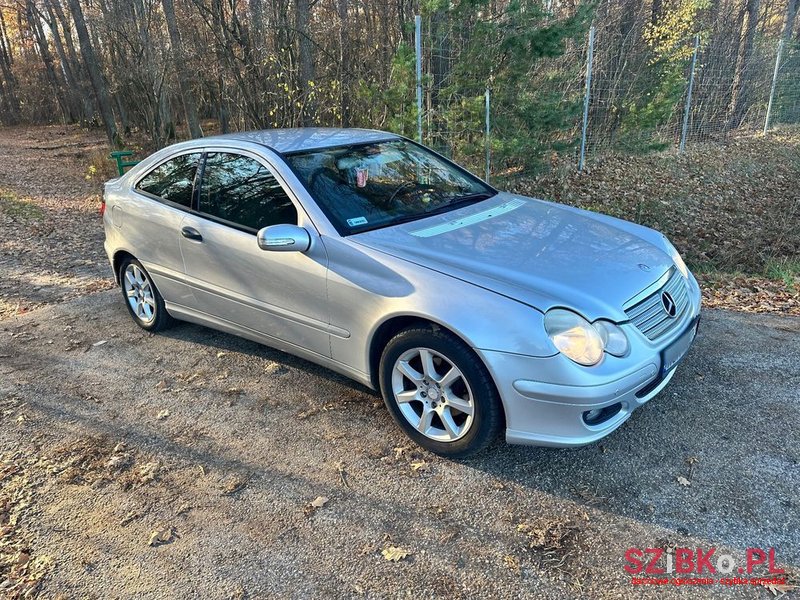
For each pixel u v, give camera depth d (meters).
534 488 2.90
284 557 2.57
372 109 9.49
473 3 8.62
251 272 3.77
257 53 12.02
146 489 3.05
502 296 2.82
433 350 2.98
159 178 4.50
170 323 4.90
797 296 5.42
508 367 2.74
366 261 3.20
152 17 16.23
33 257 7.88
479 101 8.57
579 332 2.71
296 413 3.65
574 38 9.64
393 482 3.00
